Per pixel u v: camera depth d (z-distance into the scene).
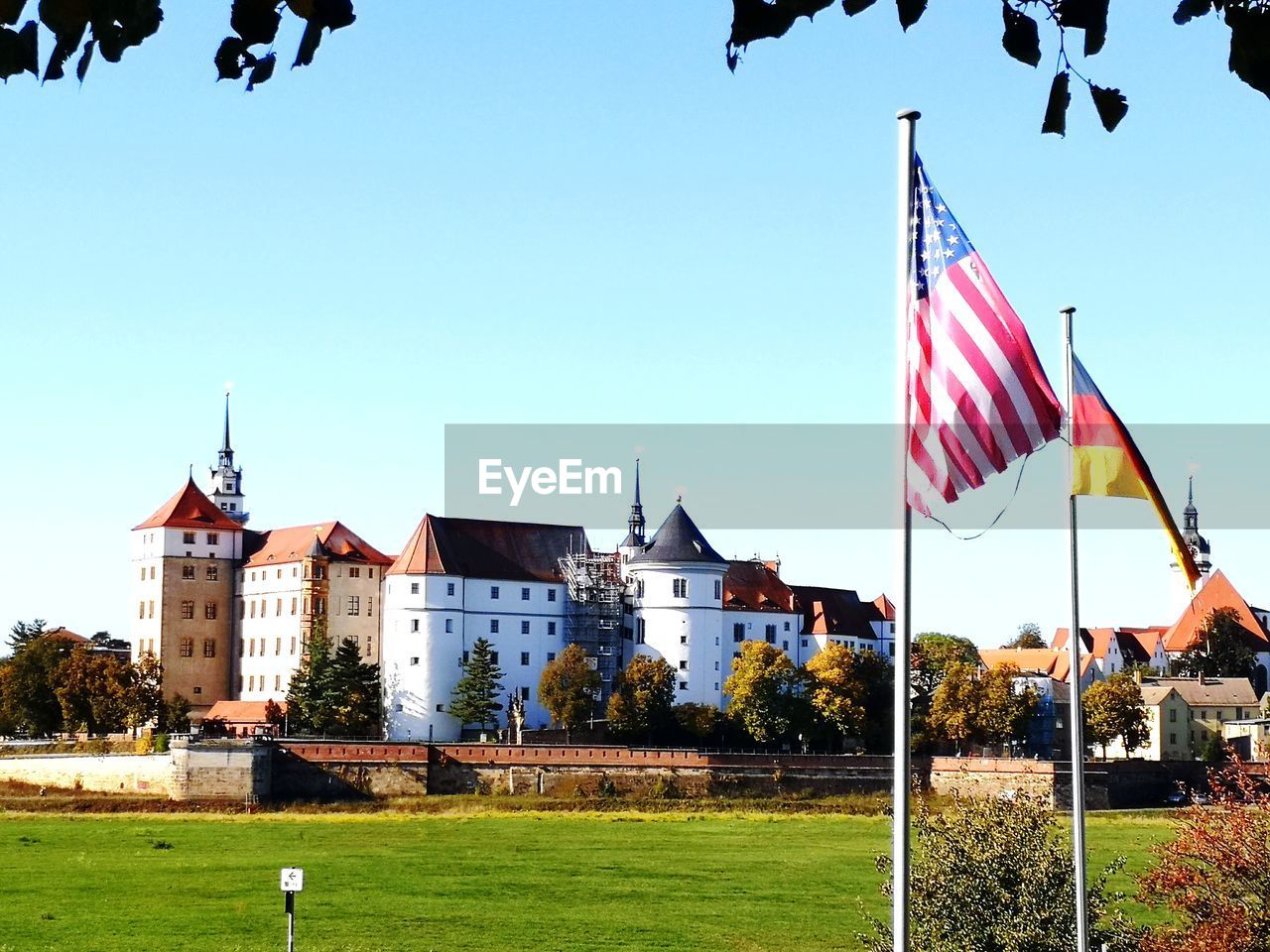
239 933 93.50
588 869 125.62
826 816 173.25
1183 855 53.09
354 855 132.88
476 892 112.38
